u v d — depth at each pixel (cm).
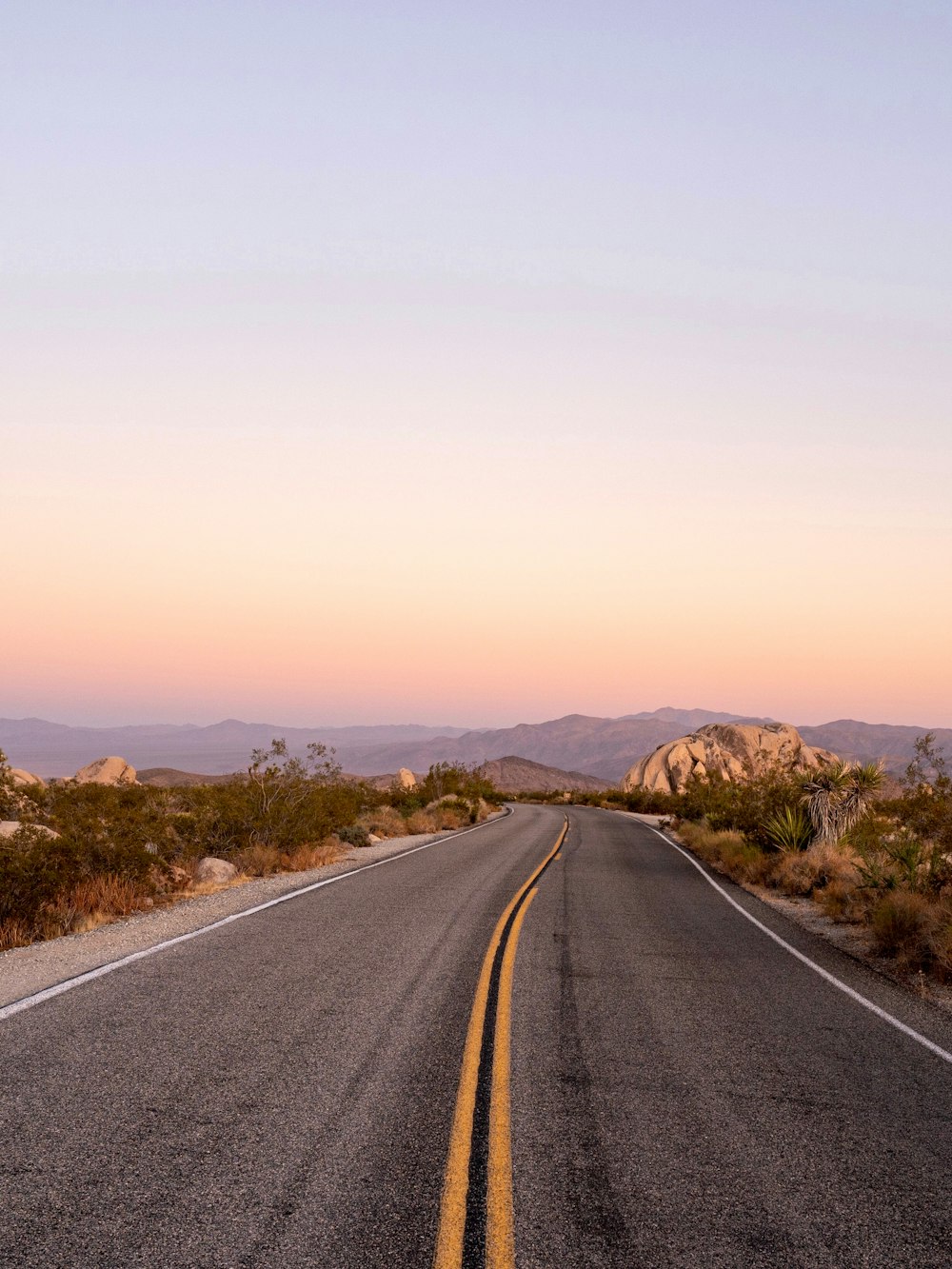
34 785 2819
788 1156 482
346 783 3700
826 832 1978
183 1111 495
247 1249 357
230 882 1555
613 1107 538
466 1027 680
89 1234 363
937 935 1034
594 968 925
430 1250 362
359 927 1091
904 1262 378
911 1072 643
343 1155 448
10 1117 477
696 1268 362
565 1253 367
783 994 865
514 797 8362
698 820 3653
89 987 753
